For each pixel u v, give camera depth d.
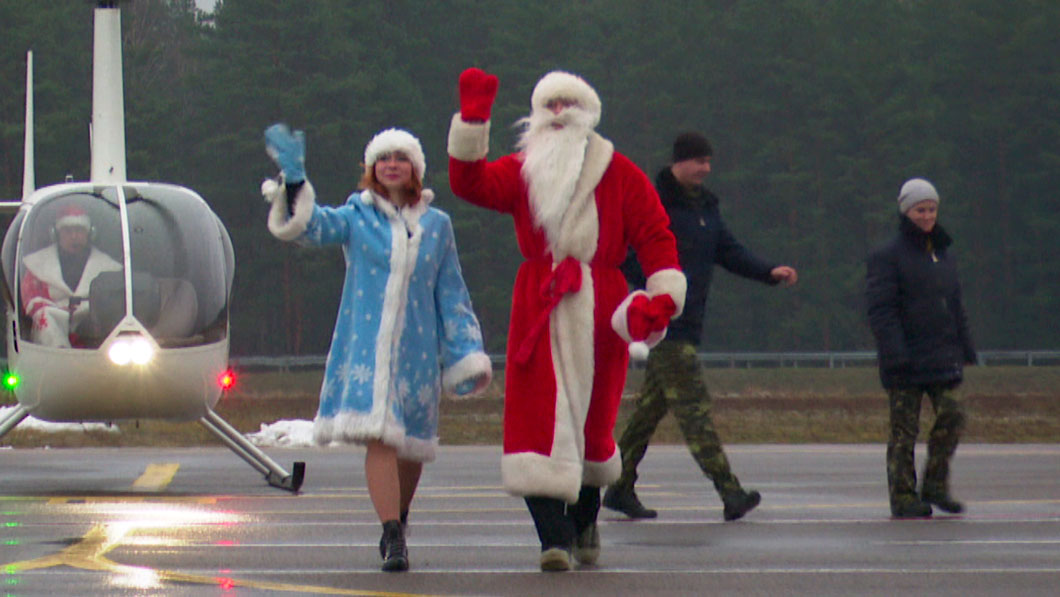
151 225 20.05
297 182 12.25
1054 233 115.62
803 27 119.44
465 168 11.94
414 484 12.88
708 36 121.44
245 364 94.25
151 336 19.36
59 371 19.25
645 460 25.02
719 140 121.12
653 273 12.13
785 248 116.06
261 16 112.25
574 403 11.83
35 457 25.36
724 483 15.73
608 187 12.14
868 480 21.03
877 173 113.88
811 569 12.05
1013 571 11.93
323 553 12.92
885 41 118.25
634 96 120.31
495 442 33.06
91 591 10.75
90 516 15.85
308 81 110.69
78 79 113.62
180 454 26.23
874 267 16.50
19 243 19.92
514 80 116.19
